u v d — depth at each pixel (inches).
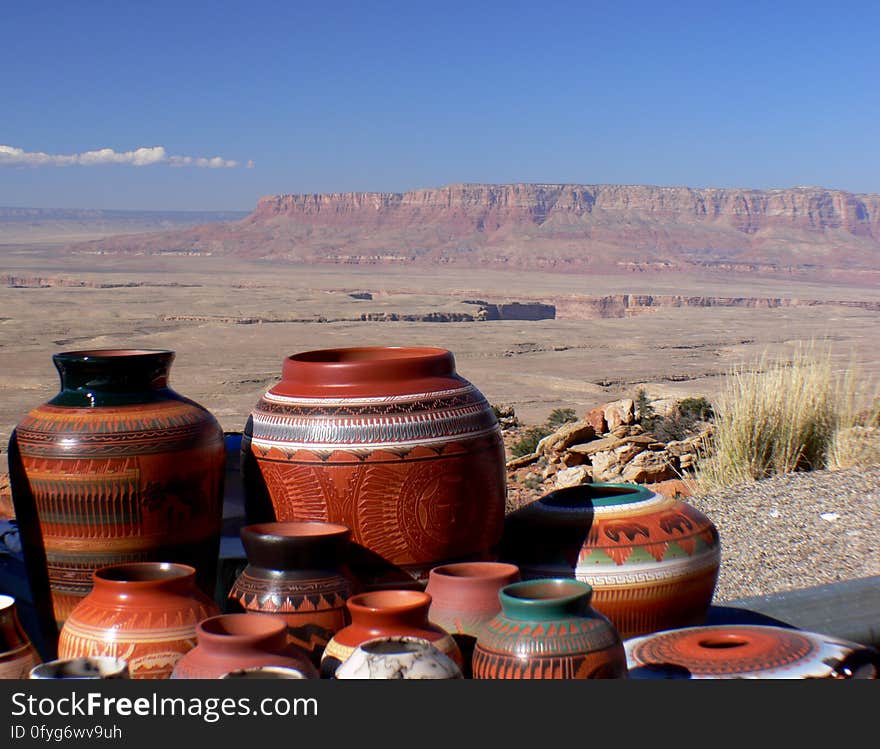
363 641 100.3
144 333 5964.6
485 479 128.9
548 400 3063.5
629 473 384.5
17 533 168.1
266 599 111.0
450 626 111.4
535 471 445.7
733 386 363.9
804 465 346.3
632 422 495.8
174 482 122.5
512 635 99.1
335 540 113.3
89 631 103.8
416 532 124.0
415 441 123.0
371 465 122.0
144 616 103.5
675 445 424.2
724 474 340.8
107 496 119.3
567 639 98.0
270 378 3993.6
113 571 109.3
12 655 104.5
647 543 128.3
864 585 154.2
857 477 309.6
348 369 126.3
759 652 109.7
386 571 125.0
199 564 128.1
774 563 245.0
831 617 145.5
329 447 123.0
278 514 128.8
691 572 129.2
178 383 3774.6
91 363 122.3
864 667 110.1
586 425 472.4
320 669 103.4
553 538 131.3
